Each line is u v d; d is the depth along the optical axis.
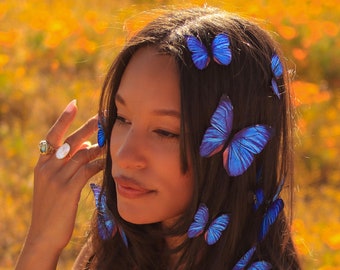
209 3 3.11
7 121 6.46
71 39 7.68
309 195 5.75
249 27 1.93
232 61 1.85
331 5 9.16
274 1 8.34
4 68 7.20
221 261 1.91
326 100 6.88
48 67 7.42
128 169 1.85
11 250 4.64
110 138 1.97
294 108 2.08
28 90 6.72
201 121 1.82
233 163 1.84
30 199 5.13
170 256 2.04
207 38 1.85
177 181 1.86
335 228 5.02
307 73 7.81
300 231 4.66
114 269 2.13
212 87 1.82
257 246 1.93
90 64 7.36
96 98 4.00
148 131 1.84
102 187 2.08
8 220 4.86
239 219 1.91
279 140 1.95
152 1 7.62
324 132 6.33
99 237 2.15
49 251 2.19
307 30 7.97
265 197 1.94
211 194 1.87
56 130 2.21
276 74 1.93
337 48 7.98
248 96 1.86
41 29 7.73
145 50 1.86
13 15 8.30
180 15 1.92
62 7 8.53
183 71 1.81
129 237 2.04
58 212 2.19
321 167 6.05
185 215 1.89
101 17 8.02
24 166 5.60
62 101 6.56
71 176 2.19
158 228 2.00
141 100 1.83
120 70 1.92
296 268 2.04
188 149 1.83
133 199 1.87
